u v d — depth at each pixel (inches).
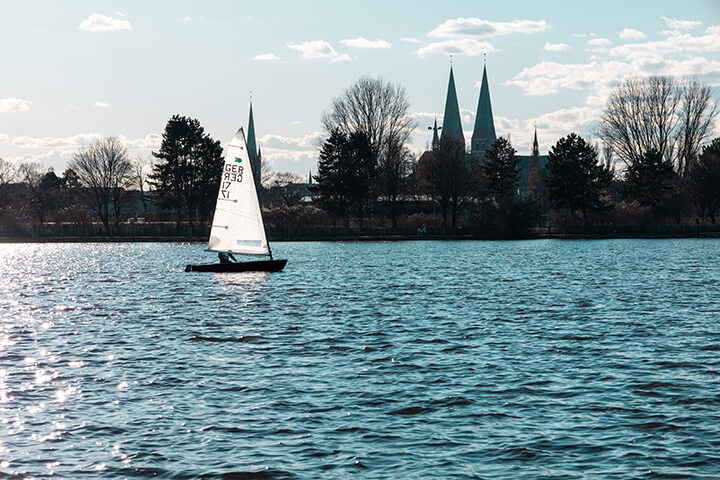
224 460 624.4
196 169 5388.8
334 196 5177.2
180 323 1373.0
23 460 627.8
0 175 7047.2
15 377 918.4
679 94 5319.9
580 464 609.9
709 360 979.9
